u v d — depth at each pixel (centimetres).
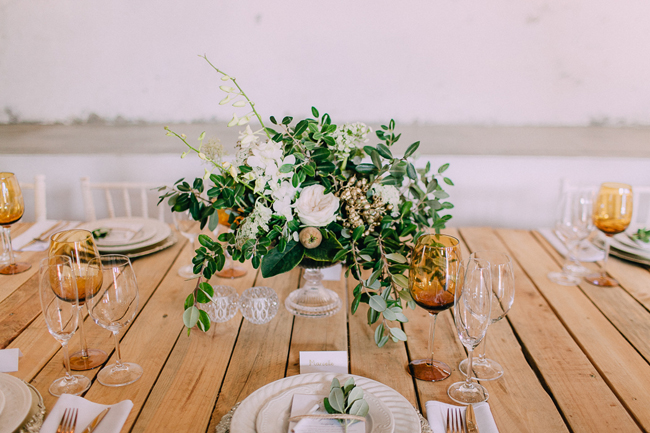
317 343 105
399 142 274
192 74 298
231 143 266
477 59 293
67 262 85
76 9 282
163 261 146
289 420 76
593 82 295
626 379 94
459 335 86
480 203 268
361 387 85
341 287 133
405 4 283
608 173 258
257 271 142
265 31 288
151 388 89
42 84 298
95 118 307
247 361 98
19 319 110
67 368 88
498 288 92
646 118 300
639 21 279
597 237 168
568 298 126
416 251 92
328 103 304
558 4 279
